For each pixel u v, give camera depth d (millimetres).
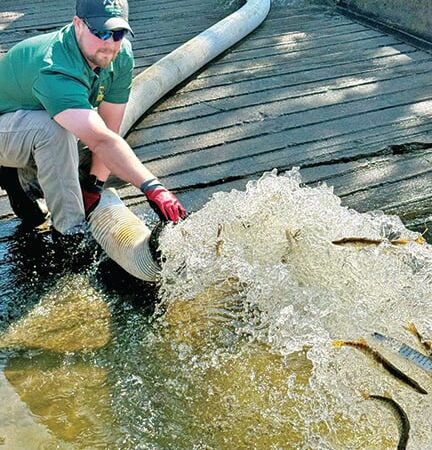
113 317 2906
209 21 6516
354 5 6719
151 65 5422
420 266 2885
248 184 3234
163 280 3000
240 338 2787
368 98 4938
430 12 5883
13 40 5977
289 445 2314
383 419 2363
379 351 2328
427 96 4984
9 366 2646
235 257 2992
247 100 4863
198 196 3750
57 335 2811
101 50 2834
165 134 4371
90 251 3271
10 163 3160
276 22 6523
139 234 3082
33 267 3191
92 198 3246
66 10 6762
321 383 2531
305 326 2729
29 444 2320
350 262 2879
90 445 2320
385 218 3436
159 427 2391
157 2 7074
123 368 2646
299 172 3990
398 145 4285
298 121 4586
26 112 3006
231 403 2488
